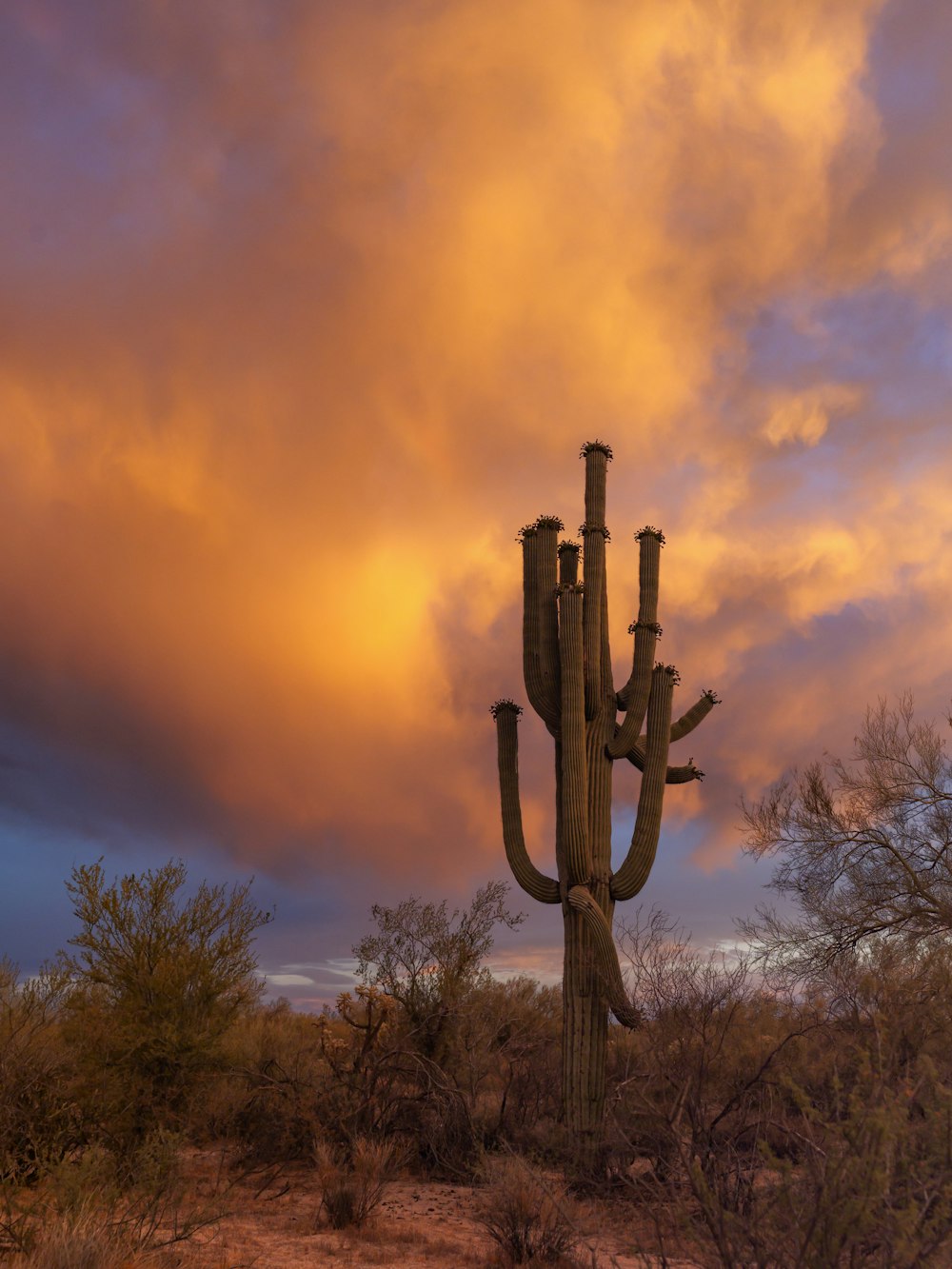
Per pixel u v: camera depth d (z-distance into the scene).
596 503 13.98
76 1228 5.82
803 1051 7.81
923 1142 4.65
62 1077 9.76
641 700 13.01
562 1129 10.71
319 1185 10.04
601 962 11.30
